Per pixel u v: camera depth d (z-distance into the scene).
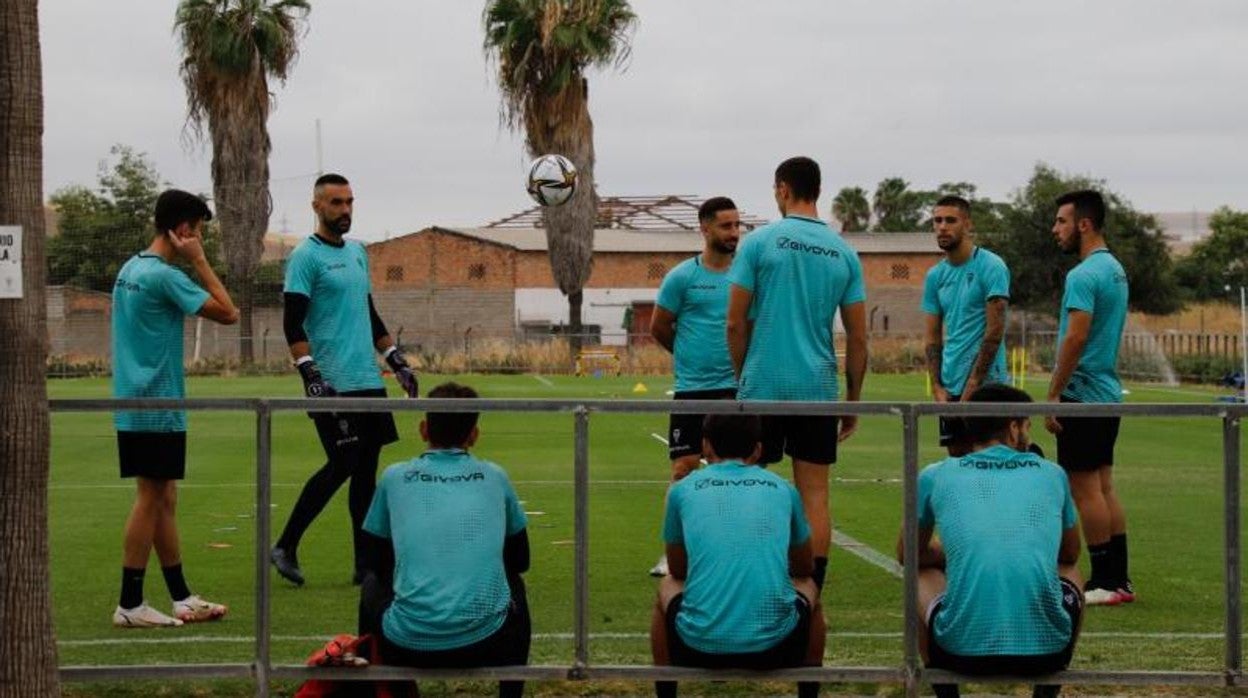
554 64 39.72
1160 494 13.12
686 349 8.98
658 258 57.88
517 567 5.77
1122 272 8.25
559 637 6.89
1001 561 5.43
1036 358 42.28
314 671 5.59
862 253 59.84
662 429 21.03
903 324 59.88
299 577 8.38
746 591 5.42
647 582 8.43
